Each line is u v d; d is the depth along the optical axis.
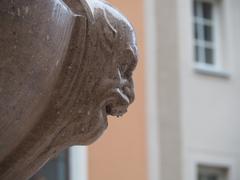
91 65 2.14
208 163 17.36
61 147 2.19
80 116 2.15
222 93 17.84
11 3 1.92
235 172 17.73
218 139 17.58
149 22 16.78
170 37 17.11
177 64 17.08
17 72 1.94
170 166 16.48
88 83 2.14
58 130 2.13
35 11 1.95
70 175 14.42
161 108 16.55
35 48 1.96
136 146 15.84
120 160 15.51
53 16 2.00
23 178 2.16
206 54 18.17
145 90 16.31
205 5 18.48
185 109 17.02
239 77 18.25
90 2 2.15
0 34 1.92
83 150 14.67
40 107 2.05
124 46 2.19
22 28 1.94
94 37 2.13
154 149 16.17
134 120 15.94
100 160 15.12
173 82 16.91
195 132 17.17
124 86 2.23
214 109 17.62
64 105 2.12
